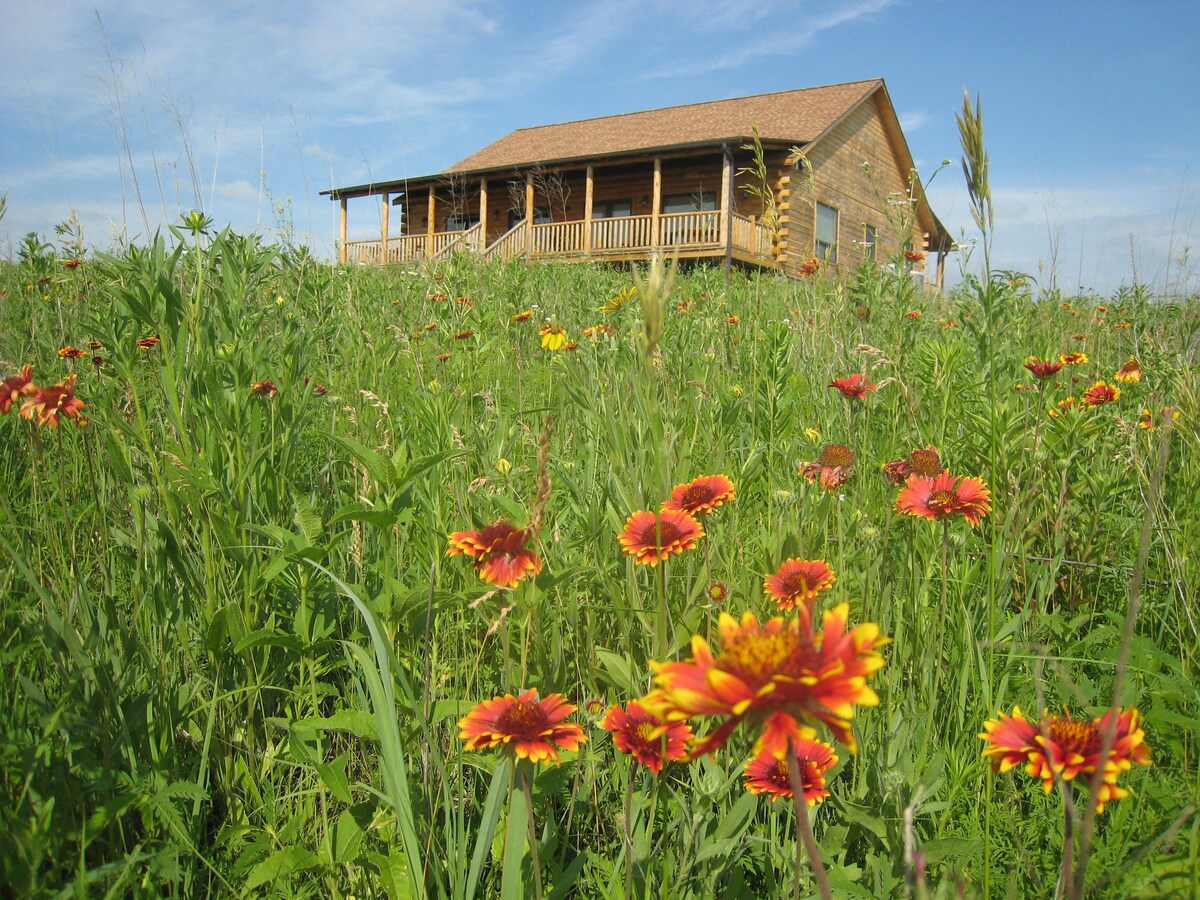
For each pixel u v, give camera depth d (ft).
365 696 6.39
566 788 6.16
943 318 20.92
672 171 78.64
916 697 6.79
